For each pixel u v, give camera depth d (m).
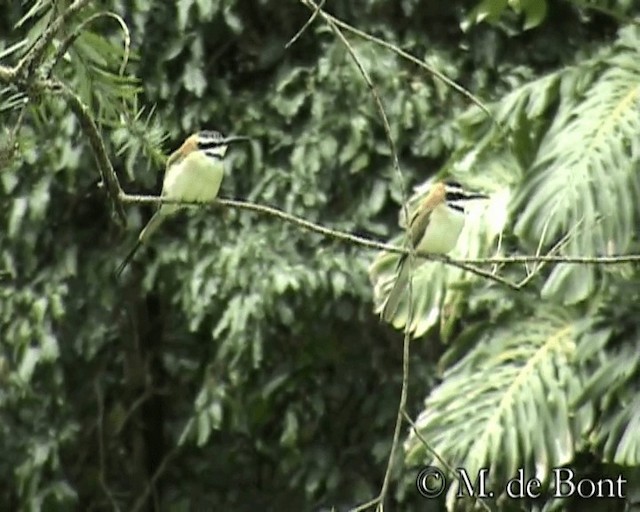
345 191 12.34
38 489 12.68
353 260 12.11
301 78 12.55
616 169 8.70
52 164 12.43
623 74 9.38
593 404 9.02
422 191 10.16
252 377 12.38
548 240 8.62
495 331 9.75
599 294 9.30
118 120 7.06
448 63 12.40
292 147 12.52
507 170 10.07
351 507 12.48
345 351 12.38
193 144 8.08
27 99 6.50
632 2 10.59
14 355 12.58
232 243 12.34
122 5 12.23
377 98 6.26
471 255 9.74
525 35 12.65
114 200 6.61
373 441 12.52
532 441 9.03
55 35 6.25
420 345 12.38
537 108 9.51
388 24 12.55
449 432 9.17
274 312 11.98
